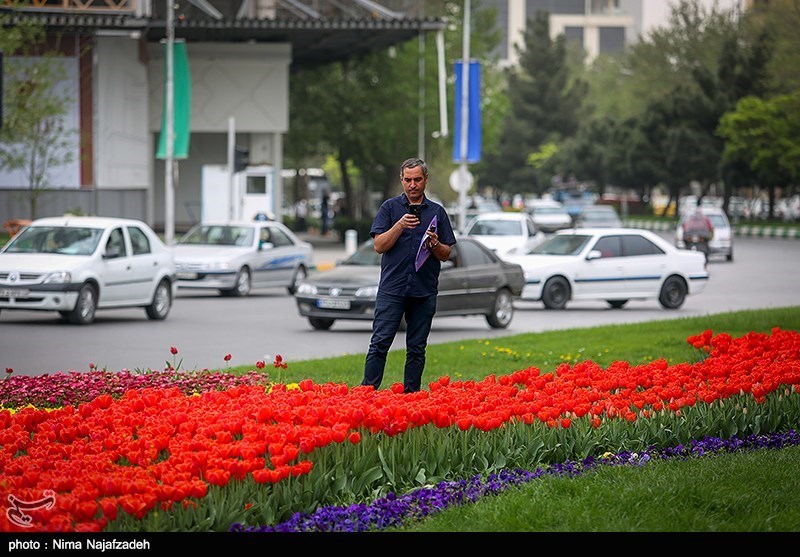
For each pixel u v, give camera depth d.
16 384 15.27
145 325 29.83
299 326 30.19
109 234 30.19
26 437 10.35
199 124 71.25
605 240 37.38
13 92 53.41
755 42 110.62
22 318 31.03
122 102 62.94
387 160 80.50
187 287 39.84
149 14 63.25
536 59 165.25
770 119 95.38
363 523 8.94
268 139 73.00
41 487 8.46
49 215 61.75
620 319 33.28
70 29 59.66
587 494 9.82
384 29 63.97
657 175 118.69
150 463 9.53
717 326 27.48
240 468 8.88
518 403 11.51
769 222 107.62
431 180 143.00
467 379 18.45
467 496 9.73
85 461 9.22
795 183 104.06
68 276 28.50
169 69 54.12
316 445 9.59
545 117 165.00
